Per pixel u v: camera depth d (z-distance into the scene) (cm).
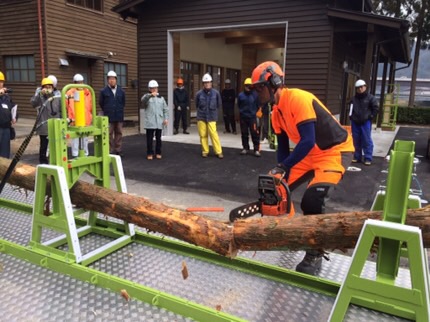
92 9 1458
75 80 696
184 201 483
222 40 1465
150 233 296
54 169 238
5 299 202
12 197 377
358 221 187
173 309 191
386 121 1363
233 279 227
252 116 762
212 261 249
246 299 207
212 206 463
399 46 1262
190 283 223
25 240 282
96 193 263
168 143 935
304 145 232
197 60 1334
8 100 570
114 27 1571
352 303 189
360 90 688
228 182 580
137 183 569
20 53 1353
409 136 1200
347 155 259
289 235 205
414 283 155
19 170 306
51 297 204
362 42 1093
